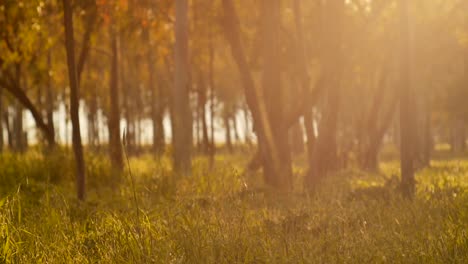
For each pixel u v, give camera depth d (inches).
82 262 284.5
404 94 522.0
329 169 860.0
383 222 359.6
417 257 277.1
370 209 398.3
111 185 595.8
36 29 837.8
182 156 735.7
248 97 626.2
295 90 843.4
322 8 823.7
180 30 764.6
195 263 276.5
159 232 312.7
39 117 850.8
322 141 617.0
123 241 301.1
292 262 275.0
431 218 366.3
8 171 618.2
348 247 294.7
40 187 524.4
